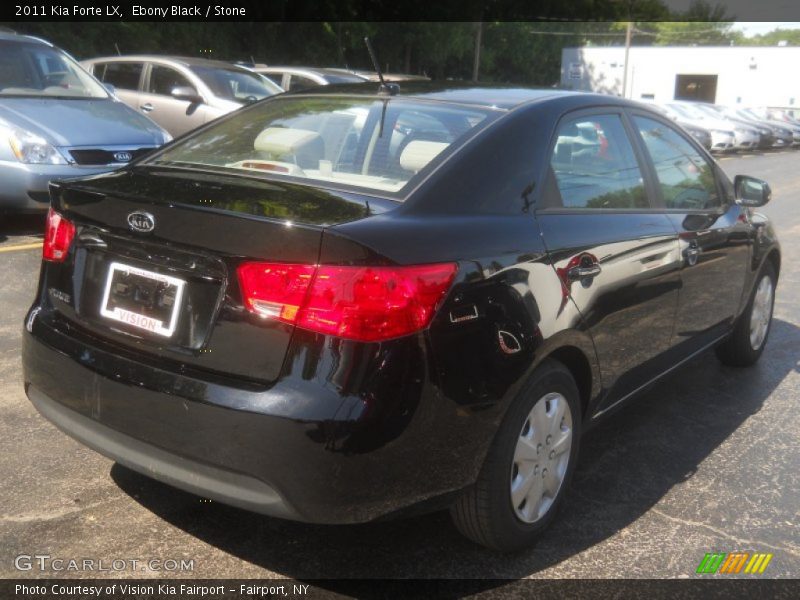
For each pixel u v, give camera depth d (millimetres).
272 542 2994
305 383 2355
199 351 2512
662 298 3695
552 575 2887
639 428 4230
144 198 2652
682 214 3980
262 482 2398
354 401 2344
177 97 10492
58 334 2850
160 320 2602
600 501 3439
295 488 2371
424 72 48031
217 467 2447
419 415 2443
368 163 3000
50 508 3127
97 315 2779
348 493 2383
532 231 2930
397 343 2396
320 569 2848
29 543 2900
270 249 2398
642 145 3867
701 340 4285
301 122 3389
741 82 46219
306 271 2361
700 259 4035
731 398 4691
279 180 2893
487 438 2676
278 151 3215
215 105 10578
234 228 2451
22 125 7102
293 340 2375
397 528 3127
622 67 49781
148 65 11297
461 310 2553
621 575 2908
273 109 3613
